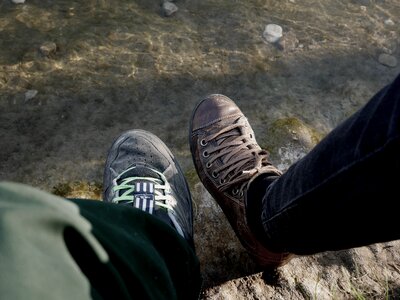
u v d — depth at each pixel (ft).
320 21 6.19
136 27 5.81
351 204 2.52
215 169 4.32
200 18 6.01
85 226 1.74
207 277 4.15
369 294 4.13
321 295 4.09
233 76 5.56
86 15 5.84
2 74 5.25
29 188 1.62
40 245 1.51
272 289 4.12
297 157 4.98
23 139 4.85
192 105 5.28
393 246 4.45
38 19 5.73
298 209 2.89
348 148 2.44
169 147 4.99
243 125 4.62
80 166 4.77
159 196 4.02
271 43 5.90
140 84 5.36
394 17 6.35
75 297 1.53
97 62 5.47
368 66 5.84
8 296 1.34
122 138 4.68
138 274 2.08
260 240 3.73
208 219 4.49
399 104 2.10
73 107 5.12
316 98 5.50
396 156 2.15
